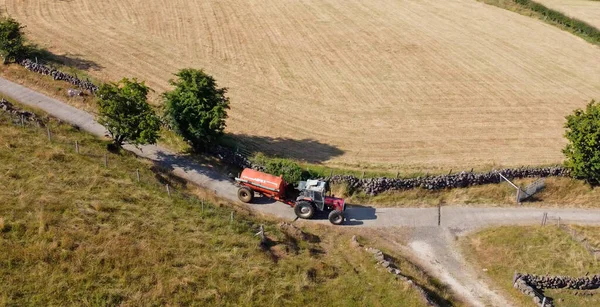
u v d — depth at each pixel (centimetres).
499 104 4934
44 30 5544
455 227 3516
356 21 6669
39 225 2759
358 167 3850
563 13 7138
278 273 2753
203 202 3238
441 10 7306
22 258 2570
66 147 3531
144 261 2664
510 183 3841
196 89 3656
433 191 3766
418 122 4534
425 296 2755
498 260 3250
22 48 4775
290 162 3622
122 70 4934
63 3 6341
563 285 3078
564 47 6362
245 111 4484
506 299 2978
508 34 6631
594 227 3591
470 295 2986
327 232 3328
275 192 3431
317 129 4325
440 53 5947
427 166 3922
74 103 4281
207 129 3694
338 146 4112
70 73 4650
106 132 3928
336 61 5569
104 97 3566
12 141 3453
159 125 3747
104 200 3045
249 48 5694
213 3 6825
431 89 5128
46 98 4309
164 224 2948
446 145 4231
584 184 3916
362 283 2816
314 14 6781
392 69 5484
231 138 4050
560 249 3325
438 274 3127
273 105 4625
